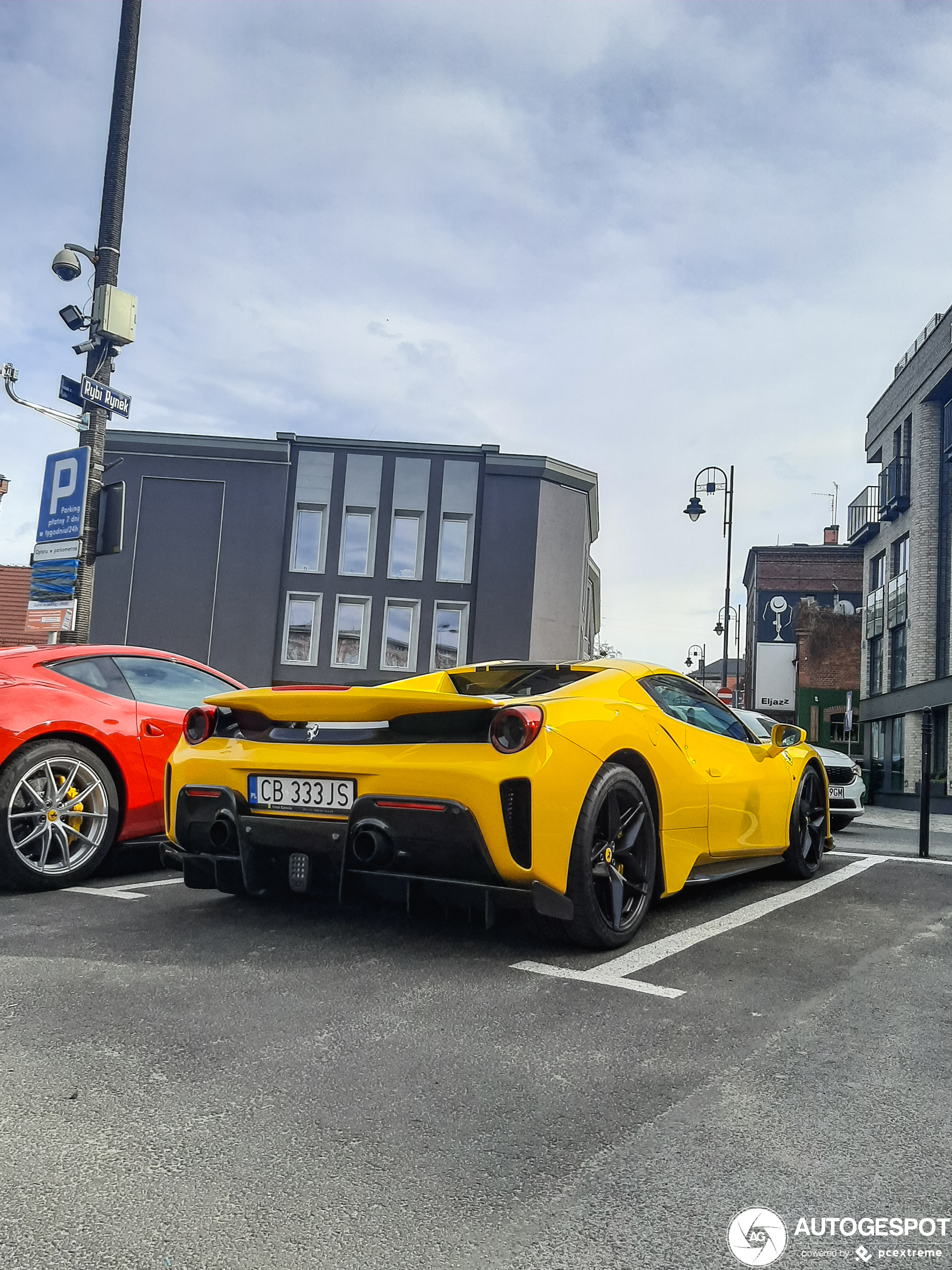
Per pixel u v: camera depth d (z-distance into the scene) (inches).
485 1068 94.3
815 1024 110.0
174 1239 63.3
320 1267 60.6
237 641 1023.6
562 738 130.8
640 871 147.1
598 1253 62.6
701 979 127.9
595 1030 106.0
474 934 148.1
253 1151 75.8
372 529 1046.4
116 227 407.2
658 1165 74.8
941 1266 61.9
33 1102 84.0
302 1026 105.4
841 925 164.4
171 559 1031.0
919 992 123.6
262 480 1041.5
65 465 390.3
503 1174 72.9
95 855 187.0
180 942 141.0
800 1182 72.6
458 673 185.6
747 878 215.5
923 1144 79.0
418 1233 64.6
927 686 869.2
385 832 129.8
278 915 159.2
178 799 150.5
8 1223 64.7
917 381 918.4
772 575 1695.4
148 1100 85.0
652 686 166.2
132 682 204.8
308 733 141.4
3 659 187.8
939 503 903.1
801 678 1504.7
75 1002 111.7
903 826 497.7
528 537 1035.9
